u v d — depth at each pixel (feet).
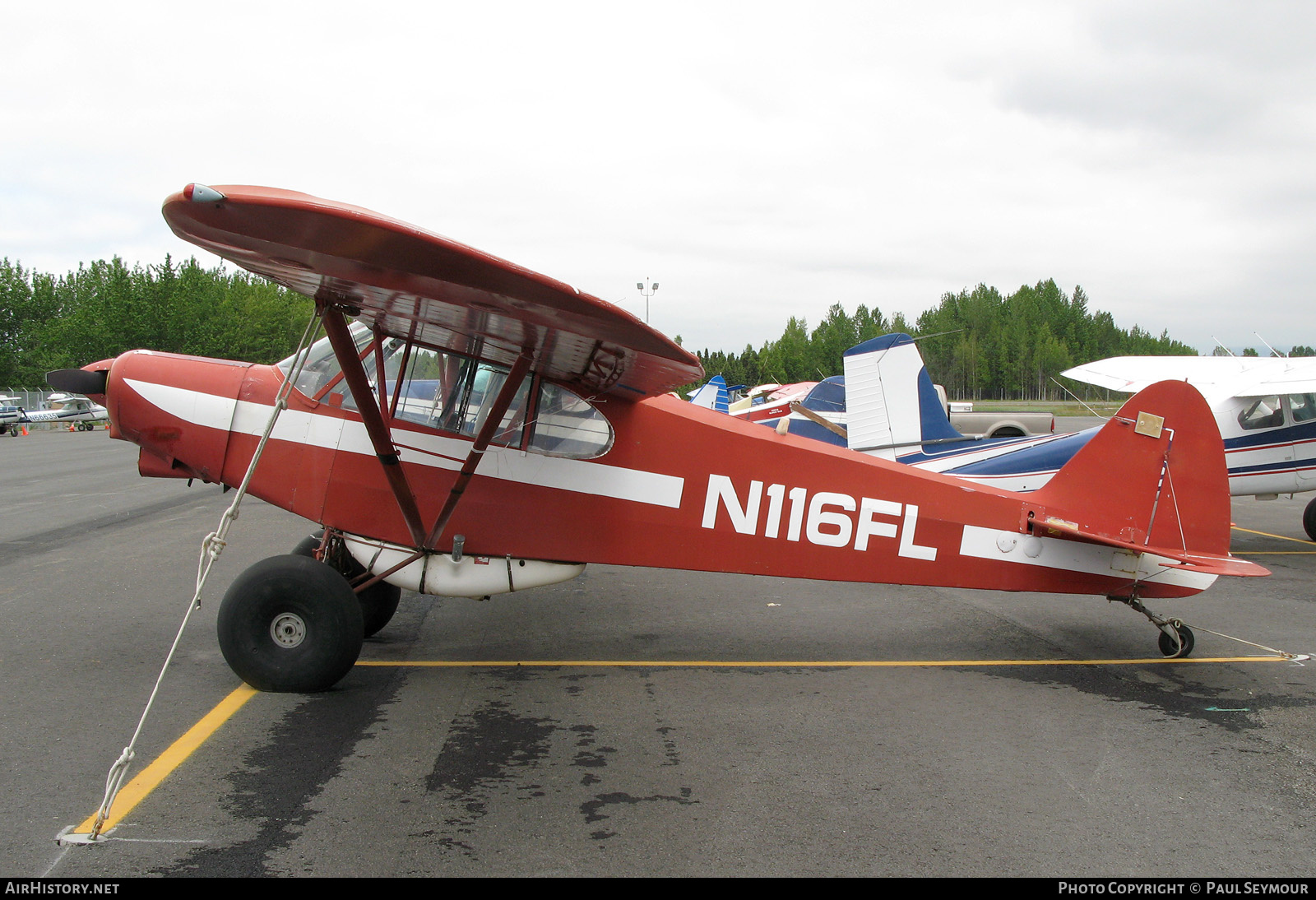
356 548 15.64
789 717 13.69
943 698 14.79
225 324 179.42
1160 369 35.37
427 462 15.55
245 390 15.70
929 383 28.86
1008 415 65.41
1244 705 14.53
